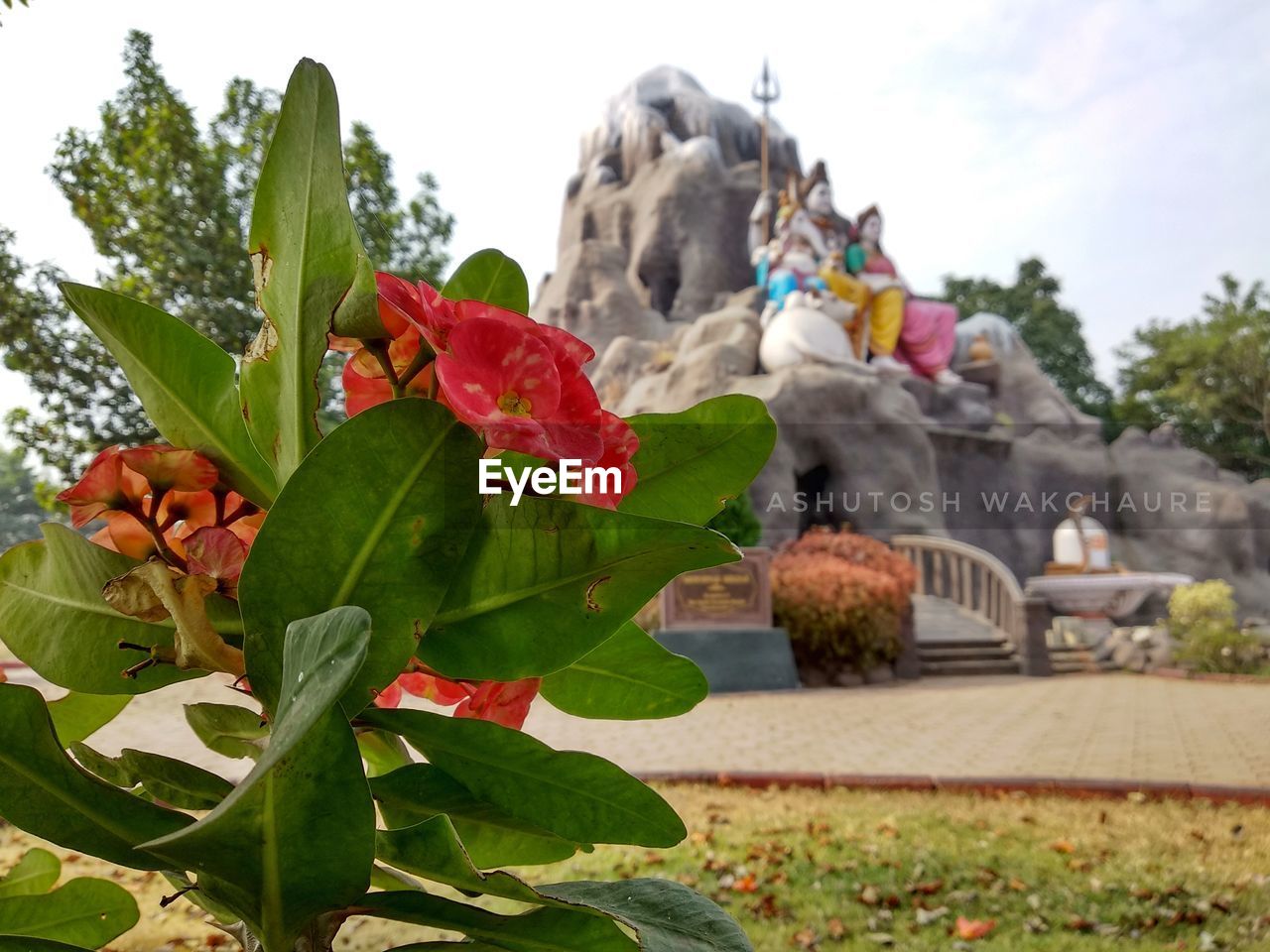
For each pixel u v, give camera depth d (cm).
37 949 84
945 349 2425
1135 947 374
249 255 91
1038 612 1464
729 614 1290
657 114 3638
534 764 88
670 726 938
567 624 82
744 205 3372
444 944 89
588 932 82
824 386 1983
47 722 75
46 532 91
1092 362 4200
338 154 85
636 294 3359
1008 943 377
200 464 90
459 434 73
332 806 68
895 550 1819
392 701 108
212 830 64
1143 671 1454
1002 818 588
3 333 1028
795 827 555
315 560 74
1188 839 537
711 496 109
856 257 2414
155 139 1129
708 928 89
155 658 86
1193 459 2267
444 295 116
